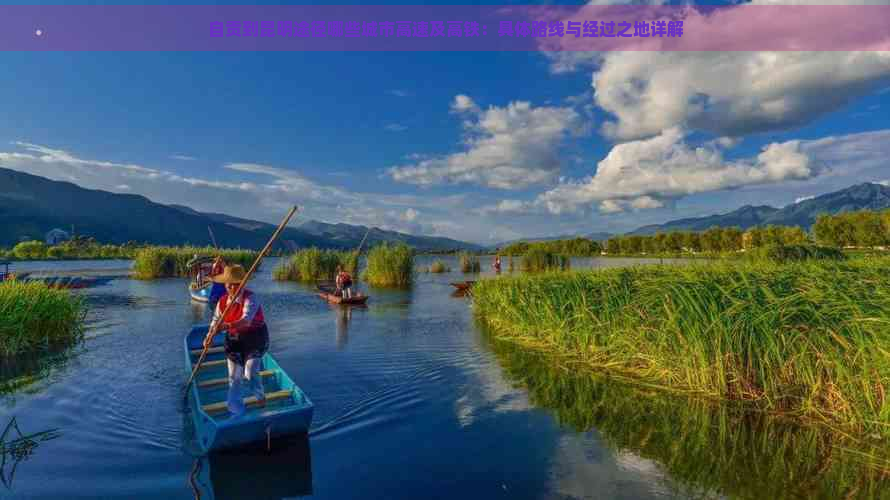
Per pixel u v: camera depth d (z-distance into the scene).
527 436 5.84
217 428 5.00
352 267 31.23
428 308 17.97
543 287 11.70
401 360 9.73
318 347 10.95
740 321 7.23
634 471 4.91
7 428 5.98
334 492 4.50
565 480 4.73
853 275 7.80
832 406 6.24
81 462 5.10
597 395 7.41
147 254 32.97
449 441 5.70
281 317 15.69
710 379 7.38
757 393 6.97
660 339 8.10
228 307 6.33
